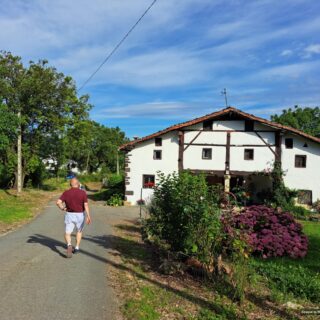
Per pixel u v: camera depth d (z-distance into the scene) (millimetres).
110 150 69438
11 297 5465
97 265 7570
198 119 26312
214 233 6562
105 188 43469
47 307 5141
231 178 27844
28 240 10273
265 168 25844
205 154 26750
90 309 5145
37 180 39812
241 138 26281
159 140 27281
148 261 8133
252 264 8688
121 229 13547
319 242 13438
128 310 5168
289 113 53656
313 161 25375
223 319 5066
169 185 7871
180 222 7105
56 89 31766
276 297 6246
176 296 5895
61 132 33938
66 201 8242
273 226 10930
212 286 6402
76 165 70188
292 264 9789
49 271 6941
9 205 20766
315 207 24578
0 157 32250
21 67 30203
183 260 7363
